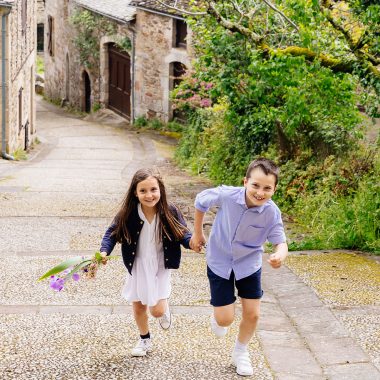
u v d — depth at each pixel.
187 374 4.53
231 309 4.41
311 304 6.00
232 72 11.48
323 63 9.19
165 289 4.57
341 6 9.48
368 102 10.04
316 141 11.66
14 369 4.54
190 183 14.38
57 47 34.94
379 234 8.20
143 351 4.78
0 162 17.53
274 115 10.82
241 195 4.26
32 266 7.07
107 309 5.77
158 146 22.48
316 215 9.23
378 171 9.23
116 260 7.32
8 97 18.19
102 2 28.06
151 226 4.46
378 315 5.75
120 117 28.11
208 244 4.46
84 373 4.50
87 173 16.12
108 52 28.64
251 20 10.12
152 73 24.92
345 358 4.87
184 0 22.17
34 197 11.52
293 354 4.91
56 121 28.98
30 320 5.46
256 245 4.36
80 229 8.97
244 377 4.50
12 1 17.20
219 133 16.12
